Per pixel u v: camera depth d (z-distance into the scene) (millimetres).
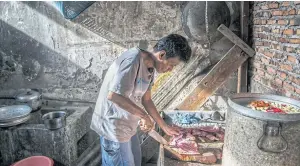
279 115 1294
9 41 3211
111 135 1711
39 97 2961
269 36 2326
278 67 2160
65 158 2611
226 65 2732
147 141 2787
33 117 2957
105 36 3061
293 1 1877
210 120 2350
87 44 3119
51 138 2551
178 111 2428
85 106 3254
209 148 1895
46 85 3324
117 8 2957
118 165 1795
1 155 2721
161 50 1519
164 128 2006
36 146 2600
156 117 1993
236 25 2879
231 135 1520
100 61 3158
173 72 3057
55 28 3107
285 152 1342
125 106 1531
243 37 2801
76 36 3104
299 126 1320
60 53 3188
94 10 2986
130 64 1504
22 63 3273
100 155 3033
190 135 2002
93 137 3332
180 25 2930
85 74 3230
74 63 3201
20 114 2631
